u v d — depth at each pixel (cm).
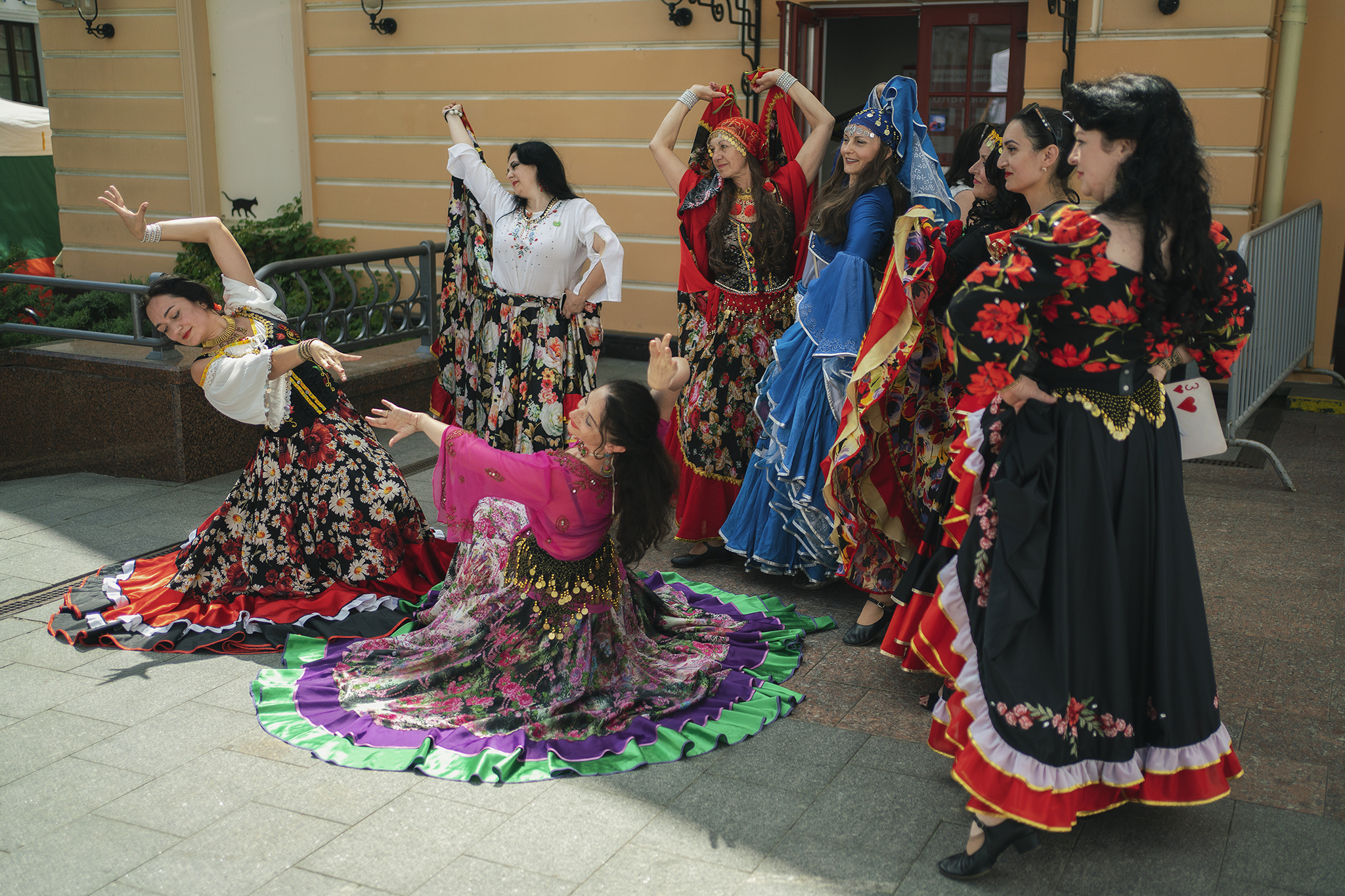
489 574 346
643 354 820
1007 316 220
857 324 363
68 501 523
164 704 320
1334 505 496
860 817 263
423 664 330
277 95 932
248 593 382
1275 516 482
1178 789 242
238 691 329
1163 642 235
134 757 290
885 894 234
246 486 382
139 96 970
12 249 1157
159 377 545
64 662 348
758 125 441
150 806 267
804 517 386
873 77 980
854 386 340
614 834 256
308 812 265
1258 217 681
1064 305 224
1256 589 402
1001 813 231
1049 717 229
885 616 370
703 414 434
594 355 450
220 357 362
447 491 312
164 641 356
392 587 388
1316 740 297
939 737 267
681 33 773
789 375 383
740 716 309
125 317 859
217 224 381
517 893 235
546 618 313
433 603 378
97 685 332
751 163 420
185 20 928
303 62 888
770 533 411
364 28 862
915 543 367
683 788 277
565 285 436
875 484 363
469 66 838
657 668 331
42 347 595
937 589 265
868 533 364
